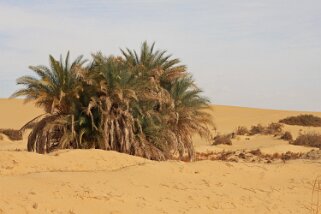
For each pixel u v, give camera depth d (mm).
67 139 20016
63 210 9398
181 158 23391
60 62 20609
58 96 20438
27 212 8898
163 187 12180
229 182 13781
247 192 13062
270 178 15023
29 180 10680
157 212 10500
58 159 14227
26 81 20281
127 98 20797
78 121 20453
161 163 14578
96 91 20766
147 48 24047
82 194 10266
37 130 20594
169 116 22703
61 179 11188
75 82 20656
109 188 11109
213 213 11203
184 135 23719
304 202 12938
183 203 11359
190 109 23703
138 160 15570
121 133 20609
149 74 22594
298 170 16422
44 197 9656
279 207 12281
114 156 15406
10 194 9430
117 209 10109
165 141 22172
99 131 20438
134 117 21656
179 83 24031
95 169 13922
